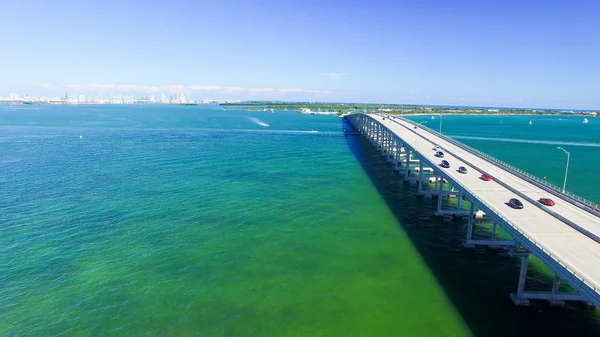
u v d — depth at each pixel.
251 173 95.62
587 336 34.88
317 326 36.06
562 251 34.25
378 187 85.50
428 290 42.19
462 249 52.72
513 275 45.59
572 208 47.44
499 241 52.81
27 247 51.06
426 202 74.94
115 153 122.44
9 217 61.50
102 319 36.88
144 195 74.56
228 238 54.97
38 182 83.25
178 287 42.31
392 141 119.56
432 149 89.06
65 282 42.94
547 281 44.16
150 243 52.94
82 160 109.44
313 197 75.75
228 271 45.78
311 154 126.69
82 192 75.94
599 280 28.75
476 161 77.56
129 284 42.75
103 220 60.97
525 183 59.56
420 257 50.09
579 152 143.50
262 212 66.06
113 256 49.03
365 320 36.94
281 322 36.62
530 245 34.91
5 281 42.91
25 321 36.50
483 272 46.25
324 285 43.06
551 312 38.38
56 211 64.62
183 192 77.06
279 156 121.56
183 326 35.97
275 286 42.75
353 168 105.38
